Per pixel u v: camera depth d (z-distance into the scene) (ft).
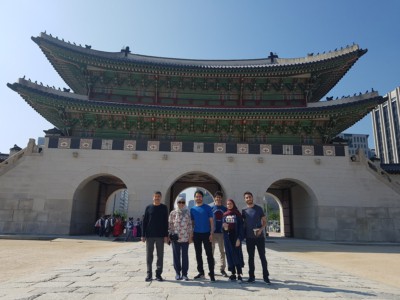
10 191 94.94
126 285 27.02
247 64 137.39
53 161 98.43
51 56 107.45
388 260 56.34
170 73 110.83
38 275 31.53
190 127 108.27
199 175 121.49
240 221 31.60
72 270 34.83
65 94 105.91
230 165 101.30
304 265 44.42
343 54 103.24
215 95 117.80
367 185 100.83
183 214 31.83
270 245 82.48
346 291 26.96
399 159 413.80
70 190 96.43
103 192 130.00
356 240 96.53
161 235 30.32
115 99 113.29
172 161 100.58
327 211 98.63
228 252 31.22
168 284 27.94
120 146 101.04
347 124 115.65
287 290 26.45
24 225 92.99
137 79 115.34
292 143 108.68
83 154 99.55
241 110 101.76
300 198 115.85
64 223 93.91
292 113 101.60
